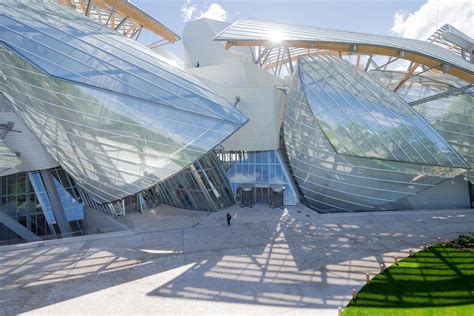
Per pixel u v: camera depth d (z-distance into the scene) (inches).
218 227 943.7
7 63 810.8
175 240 833.5
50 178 1116.5
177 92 863.1
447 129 1060.5
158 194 1267.2
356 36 1190.9
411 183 1007.6
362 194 1056.2
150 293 558.3
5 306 517.7
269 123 1316.4
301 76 1074.7
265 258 706.8
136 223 993.5
